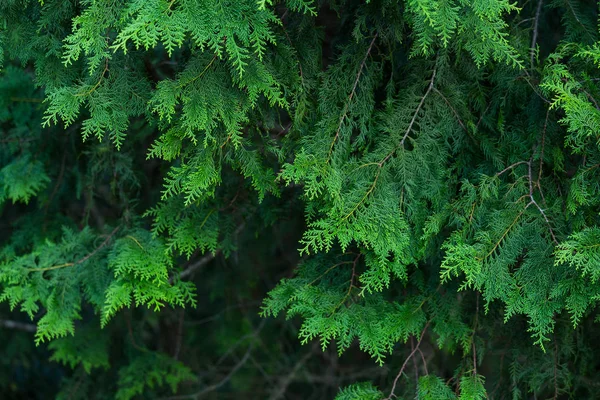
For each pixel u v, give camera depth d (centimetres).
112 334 480
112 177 383
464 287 255
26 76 395
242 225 399
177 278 331
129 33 224
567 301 258
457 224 276
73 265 345
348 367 589
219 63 259
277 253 557
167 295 319
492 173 292
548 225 269
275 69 276
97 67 262
